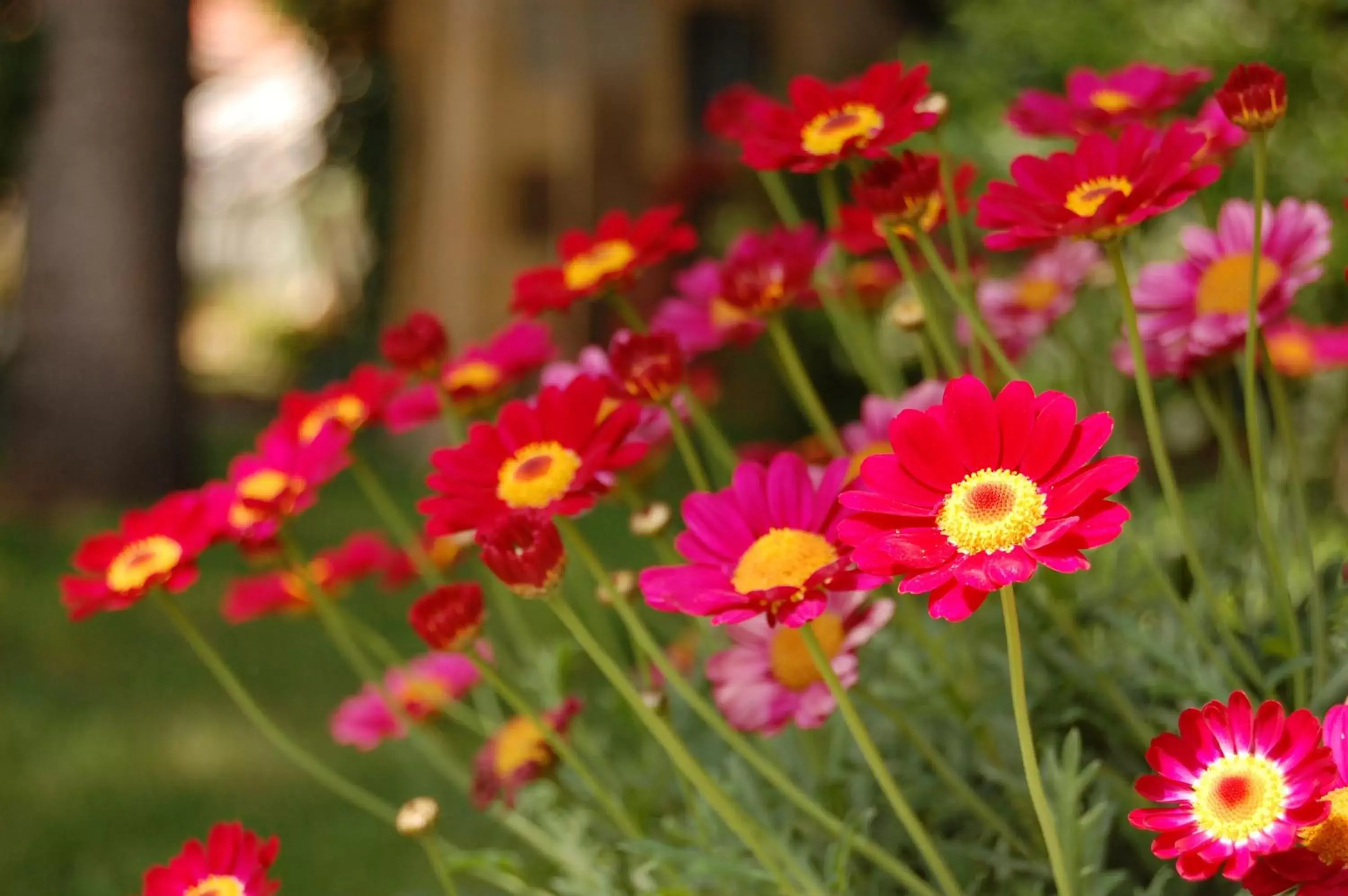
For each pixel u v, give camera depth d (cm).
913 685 84
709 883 82
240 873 76
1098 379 99
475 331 383
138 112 332
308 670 202
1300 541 79
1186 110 175
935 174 76
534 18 382
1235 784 66
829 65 395
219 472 394
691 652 98
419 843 139
